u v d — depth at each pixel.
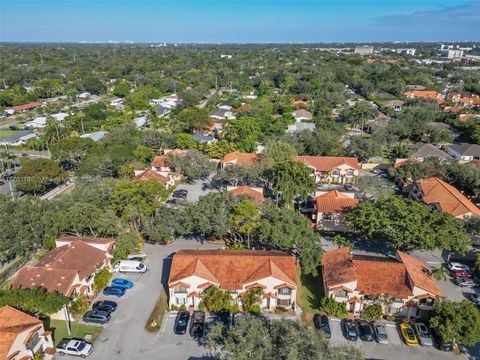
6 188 88.69
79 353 41.44
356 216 62.69
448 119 139.38
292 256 51.50
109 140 105.44
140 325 46.44
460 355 42.22
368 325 45.53
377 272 49.09
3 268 58.47
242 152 103.88
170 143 110.00
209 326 45.84
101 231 59.84
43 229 59.12
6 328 38.81
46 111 163.38
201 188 89.44
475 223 61.50
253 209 57.41
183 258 51.22
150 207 63.69
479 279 55.38
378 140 110.62
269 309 48.88
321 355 31.45
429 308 46.81
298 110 158.00
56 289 47.56
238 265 50.12
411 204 62.00
